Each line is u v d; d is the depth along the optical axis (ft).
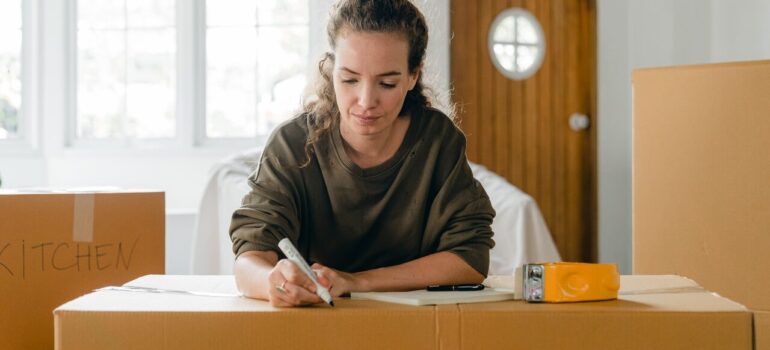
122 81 15.76
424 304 3.59
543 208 15.49
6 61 15.60
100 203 6.28
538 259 11.84
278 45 15.67
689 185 5.75
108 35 15.78
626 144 15.38
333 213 4.78
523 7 15.43
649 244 5.85
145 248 6.53
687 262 5.75
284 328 3.37
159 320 3.39
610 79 15.34
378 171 4.67
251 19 15.69
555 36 15.49
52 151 15.51
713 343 3.32
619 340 3.34
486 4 15.31
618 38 15.31
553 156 15.51
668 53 14.83
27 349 5.99
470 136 15.34
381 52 4.17
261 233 4.43
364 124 4.29
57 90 15.55
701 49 14.48
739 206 5.62
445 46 14.92
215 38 15.67
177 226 14.14
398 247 4.87
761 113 5.56
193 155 15.30
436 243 4.86
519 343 3.35
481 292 3.92
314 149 4.70
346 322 3.36
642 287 4.11
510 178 15.43
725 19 13.75
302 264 3.56
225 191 11.90
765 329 5.38
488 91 15.35
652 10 14.97
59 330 3.40
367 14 4.19
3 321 5.90
